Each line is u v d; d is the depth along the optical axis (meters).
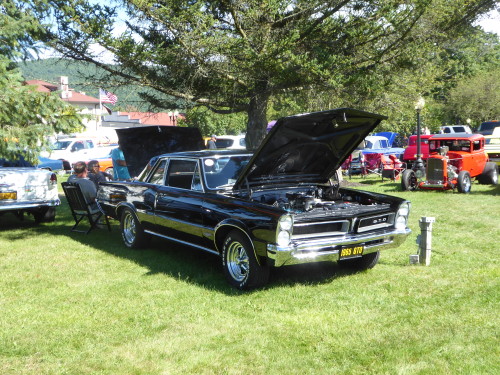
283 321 4.67
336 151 6.68
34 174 9.52
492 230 8.42
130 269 6.62
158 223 6.93
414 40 10.96
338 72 10.75
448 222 9.21
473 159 14.04
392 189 14.60
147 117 13.35
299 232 5.35
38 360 4.01
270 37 11.13
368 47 11.36
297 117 5.47
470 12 11.13
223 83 11.62
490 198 12.12
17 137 7.62
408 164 18.98
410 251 7.23
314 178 7.02
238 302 5.24
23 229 9.80
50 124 8.05
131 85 11.29
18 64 9.24
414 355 3.88
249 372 3.72
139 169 10.36
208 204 5.99
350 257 5.59
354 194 6.66
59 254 7.56
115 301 5.36
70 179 9.52
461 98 36.94
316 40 11.48
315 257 5.29
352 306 5.04
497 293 5.21
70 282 6.09
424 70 12.72
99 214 9.10
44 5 9.02
